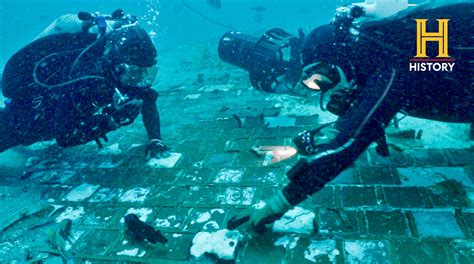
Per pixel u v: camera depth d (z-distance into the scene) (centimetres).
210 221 232
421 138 306
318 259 187
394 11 209
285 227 212
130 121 314
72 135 302
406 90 154
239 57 479
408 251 183
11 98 316
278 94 497
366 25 174
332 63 175
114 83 276
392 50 160
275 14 2623
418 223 203
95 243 226
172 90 607
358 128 149
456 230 194
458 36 164
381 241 193
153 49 274
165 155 341
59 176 335
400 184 244
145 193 281
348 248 191
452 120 216
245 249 202
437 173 251
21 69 294
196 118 446
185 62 850
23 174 343
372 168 269
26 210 271
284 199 172
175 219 240
